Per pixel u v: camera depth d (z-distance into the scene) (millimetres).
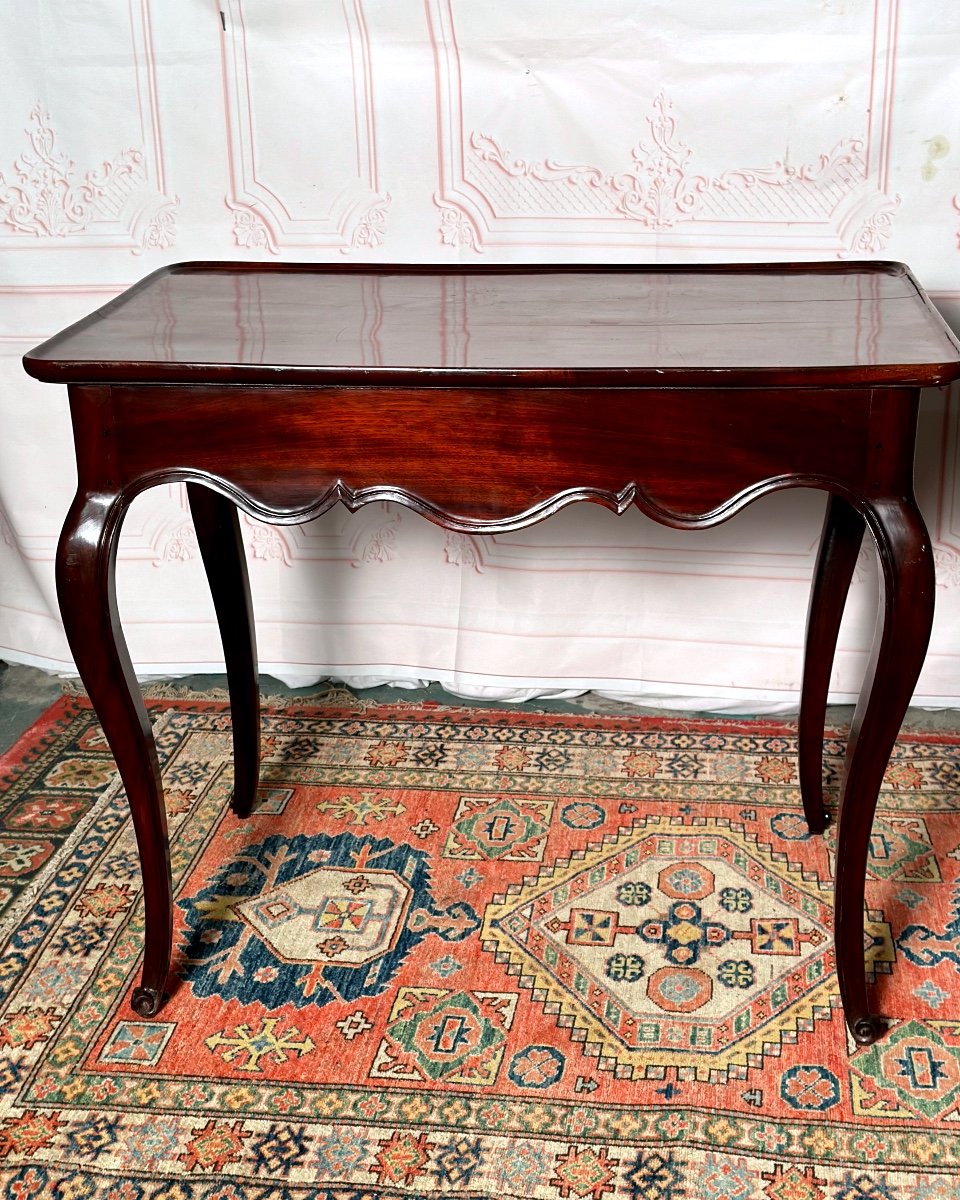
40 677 2352
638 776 1986
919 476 2012
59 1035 1476
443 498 1272
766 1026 1472
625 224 1936
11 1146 1326
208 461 1271
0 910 1690
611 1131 1333
